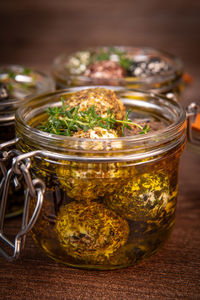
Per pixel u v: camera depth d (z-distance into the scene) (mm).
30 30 856
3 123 312
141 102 322
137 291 281
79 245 269
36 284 286
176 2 830
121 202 265
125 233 272
